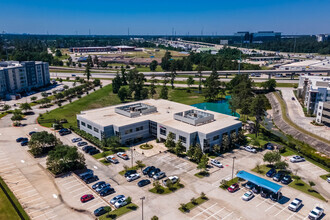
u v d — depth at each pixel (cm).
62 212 6431
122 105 13988
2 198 6900
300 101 18100
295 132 12175
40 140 9475
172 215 6316
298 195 7238
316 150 10325
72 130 12362
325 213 6456
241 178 8069
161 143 10944
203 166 8112
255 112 11869
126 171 8431
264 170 8594
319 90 14488
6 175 8219
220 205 6731
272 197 6962
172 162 9156
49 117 14350
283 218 6269
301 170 8694
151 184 7731
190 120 10744
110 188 7212
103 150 10112
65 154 8369
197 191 7369
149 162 9144
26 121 13662
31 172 8438
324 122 12725
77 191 7362
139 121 11144
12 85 19175
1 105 16388
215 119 11488
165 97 18888
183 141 9950
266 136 11981
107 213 6344
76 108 16638
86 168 8650
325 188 7619
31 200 6912
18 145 10581
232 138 10419
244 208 6625
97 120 11269
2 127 12669
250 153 9981
